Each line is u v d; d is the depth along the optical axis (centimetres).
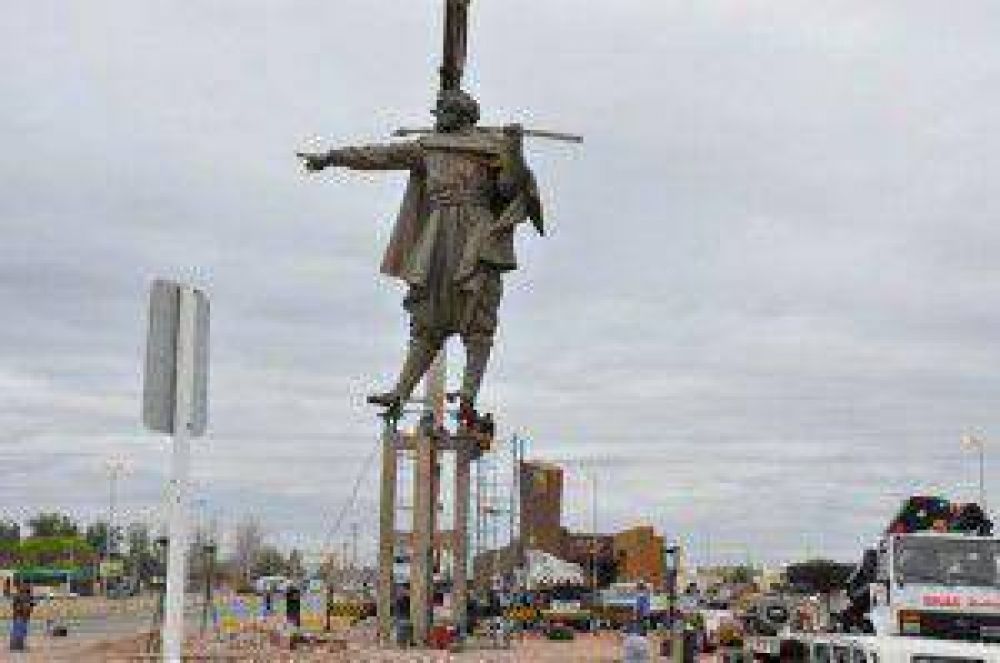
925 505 2825
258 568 14088
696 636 3981
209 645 3012
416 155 3412
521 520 6281
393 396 3481
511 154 3344
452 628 3456
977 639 2503
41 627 5006
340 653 2845
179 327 757
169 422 746
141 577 12119
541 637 4728
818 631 2975
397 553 4219
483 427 3528
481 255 3366
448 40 3544
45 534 17250
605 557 7919
